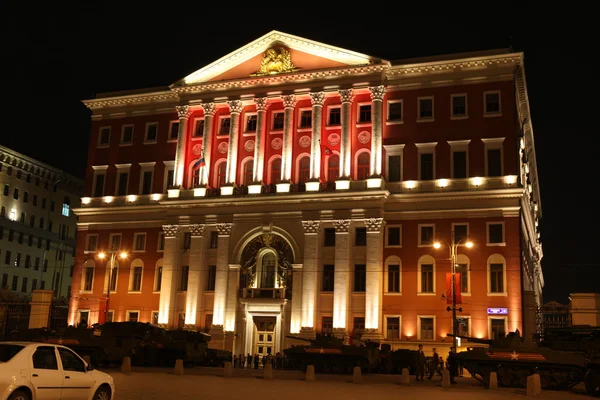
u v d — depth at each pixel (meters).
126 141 63.88
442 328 50.06
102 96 65.62
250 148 58.31
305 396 24.59
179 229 58.34
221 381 30.80
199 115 61.09
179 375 34.09
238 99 58.75
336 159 55.50
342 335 50.56
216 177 58.97
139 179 62.25
